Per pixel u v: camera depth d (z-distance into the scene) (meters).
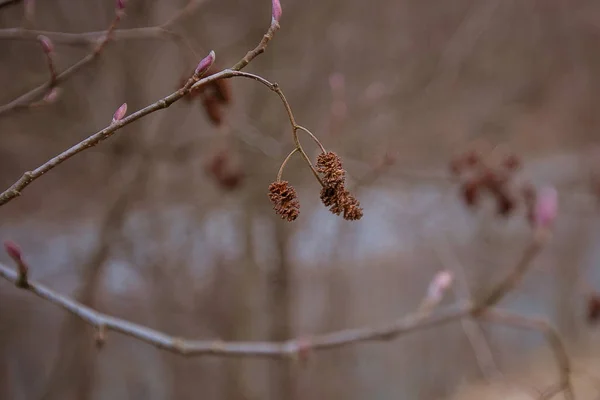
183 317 4.61
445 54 5.32
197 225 4.56
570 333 5.41
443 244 4.57
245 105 4.54
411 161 5.20
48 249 4.80
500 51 6.14
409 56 5.52
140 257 4.43
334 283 4.87
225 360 4.58
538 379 4.96
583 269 5.36
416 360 5.24
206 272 4.65
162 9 4.20
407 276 5.22
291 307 4.66
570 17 6.31
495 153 3.25
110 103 4.16
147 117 4.40
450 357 5.21
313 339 2.24
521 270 2.21
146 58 4.19
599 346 5.34
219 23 4.57
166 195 4.57
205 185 4.61
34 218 4.91
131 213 4.16
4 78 4.04
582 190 5.30
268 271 4.55
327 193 1.26
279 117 4.46
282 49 4.60
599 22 6.16
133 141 3.99
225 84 1.93
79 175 4.73
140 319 4.57
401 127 5.31
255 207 4.43
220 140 3.79
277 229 4.44
